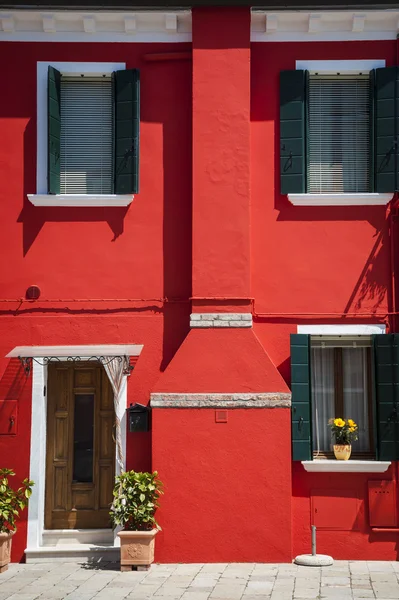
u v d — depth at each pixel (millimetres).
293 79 10961
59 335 10883
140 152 11070
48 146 10875
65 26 11148
